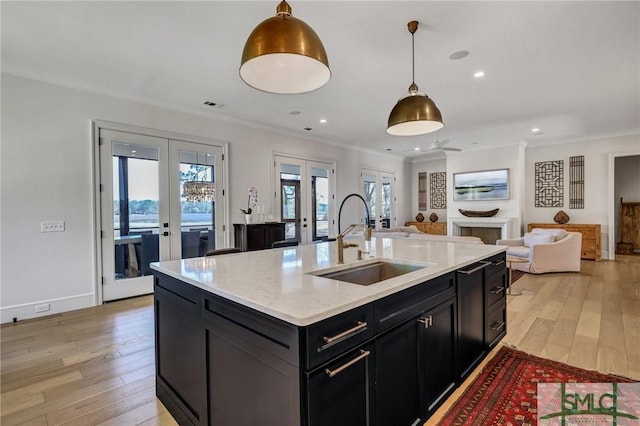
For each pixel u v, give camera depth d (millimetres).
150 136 4473
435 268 1888
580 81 3887
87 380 2297
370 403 1357
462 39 2896
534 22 2633
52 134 3699
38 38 2863
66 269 3797
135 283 4340
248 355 1307
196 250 4965
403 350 1574
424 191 9906
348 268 2078
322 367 1135
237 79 3791
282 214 6324
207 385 1562
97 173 4004
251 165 5715
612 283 4918
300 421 1080
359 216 8094
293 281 1593
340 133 6531
